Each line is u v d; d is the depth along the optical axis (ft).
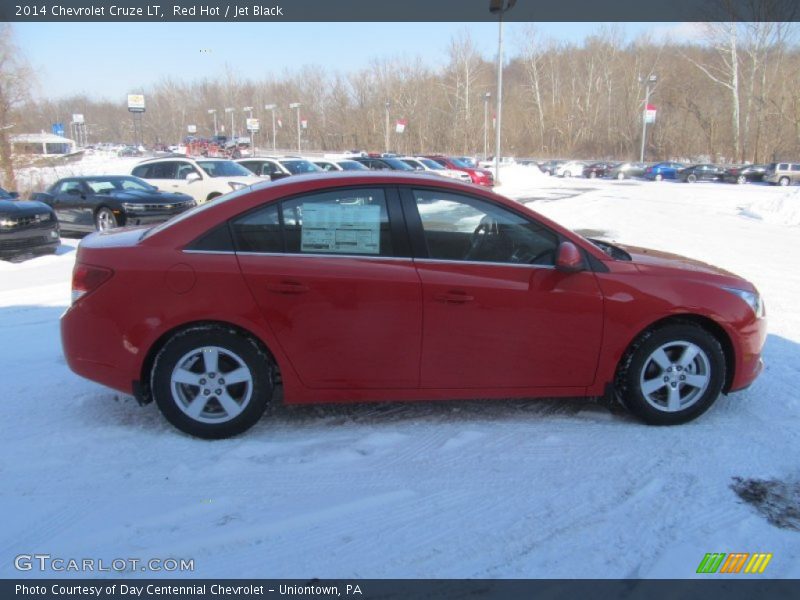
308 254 12.20
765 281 29.55
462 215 12.51
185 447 12.07
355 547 9.13
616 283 12.65
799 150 186.91
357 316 12.12
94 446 12.07
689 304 12.75
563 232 12.79
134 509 9.98
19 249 34.63
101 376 12.13
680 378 13.09
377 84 296.30
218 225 12.12
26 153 69.51
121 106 415.64
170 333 12.02
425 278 12.17
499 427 13.16
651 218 61.21
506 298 12.33
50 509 9.95
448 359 12.47
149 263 11.86
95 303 11.93
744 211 68.44
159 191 46.65
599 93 272.92
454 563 8.81
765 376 16.30
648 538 9.38
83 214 44.01
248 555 8.94
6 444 12.12
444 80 284.20
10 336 19.57
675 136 238.48
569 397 14.33
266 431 12.90
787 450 12.16
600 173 183.21
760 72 190.19
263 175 59.72
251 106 340.18
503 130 288.30
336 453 11.91
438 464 11.56
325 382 12.37
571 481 10.99
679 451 12.10
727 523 9.75
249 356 12.10
